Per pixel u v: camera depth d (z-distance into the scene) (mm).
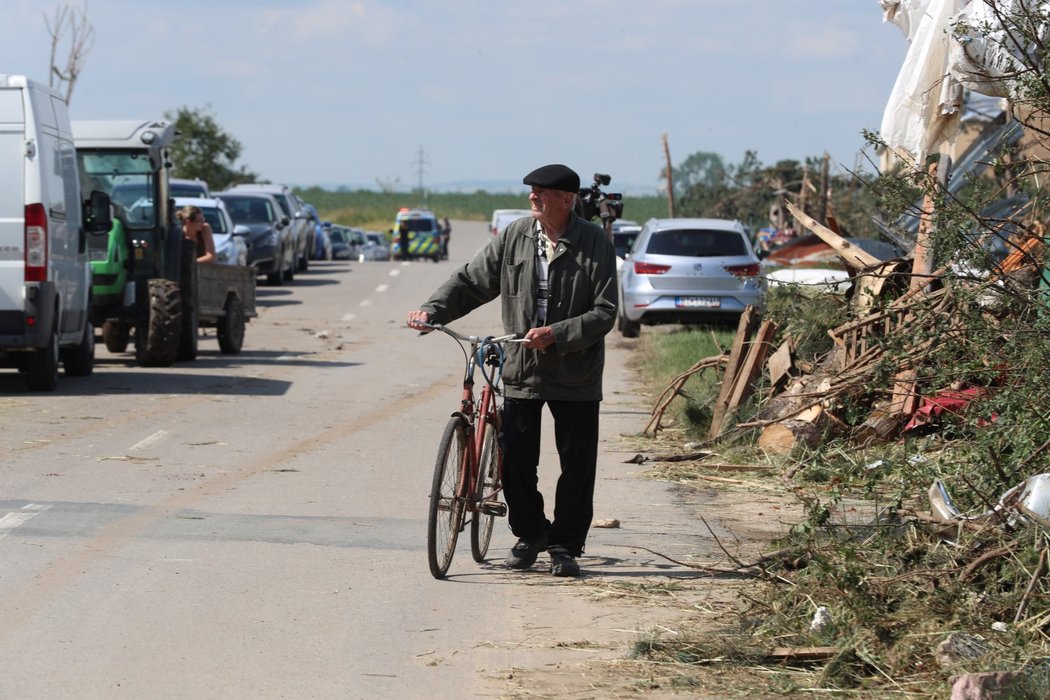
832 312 19719
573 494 12141
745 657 9477
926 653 9352
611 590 11578
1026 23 13469
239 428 21016
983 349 13102
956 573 10484
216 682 8953
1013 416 12086
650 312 36719
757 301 21844
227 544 12930
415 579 11867
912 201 14414
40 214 23922
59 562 12047
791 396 16562
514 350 12203
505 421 12359
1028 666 8844
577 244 12102
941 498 11453
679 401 23719
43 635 9906
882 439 16922
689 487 16656
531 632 10258
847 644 9391
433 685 8953
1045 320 12711
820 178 49250
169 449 18703
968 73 17109
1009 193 16422
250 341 39031
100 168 31891
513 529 12453
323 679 9055
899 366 14523
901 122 19203
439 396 26094
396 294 56406
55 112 25547
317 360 33469
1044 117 13984
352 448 19234
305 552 12719
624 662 9469
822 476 16562
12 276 23891
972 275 13602
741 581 11805
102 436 19750
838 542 11359
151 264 31484
